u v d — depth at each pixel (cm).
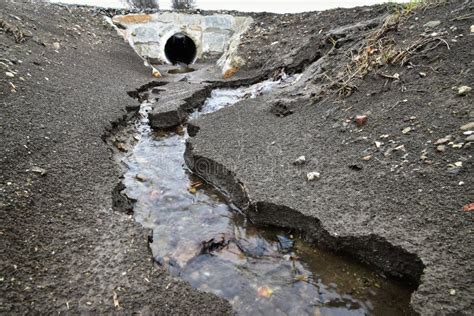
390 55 514
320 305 254
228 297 261
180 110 637
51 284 239
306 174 378
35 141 391
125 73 857
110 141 497
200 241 322
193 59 1320
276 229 339
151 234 320
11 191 305
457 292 221
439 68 448
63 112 488
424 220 278
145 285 251
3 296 220
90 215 316
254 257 305
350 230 291
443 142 342
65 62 712
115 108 575
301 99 570
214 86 866
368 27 696
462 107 374
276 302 257
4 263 242
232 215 367
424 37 512
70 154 400
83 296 236
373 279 276
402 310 247
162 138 571
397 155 358
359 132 424
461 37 470
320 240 308
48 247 268
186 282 260
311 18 1002
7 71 505
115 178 388
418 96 427
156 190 411
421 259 251
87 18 1113
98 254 273
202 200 395
